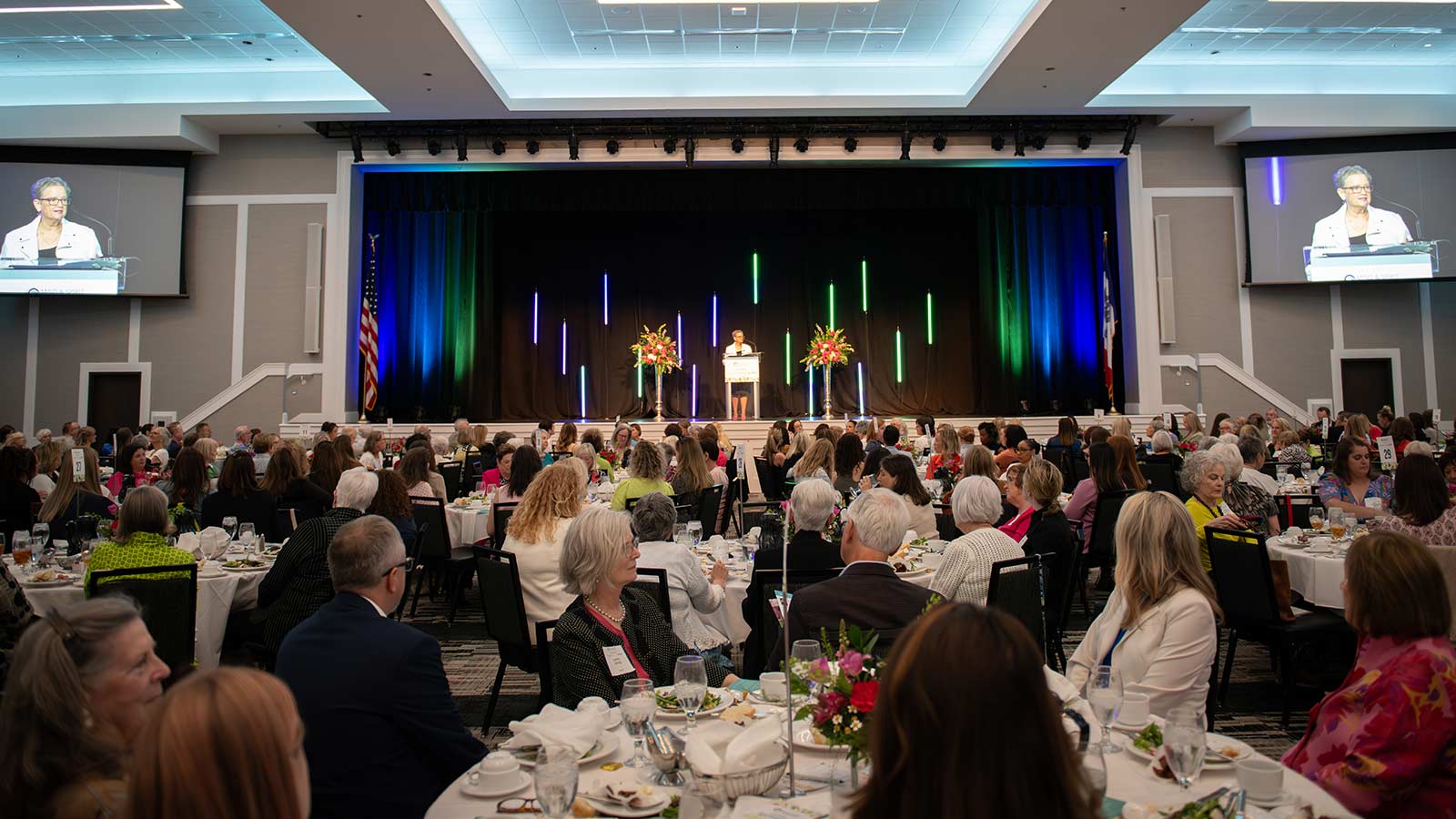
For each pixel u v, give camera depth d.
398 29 11.05
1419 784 2.10
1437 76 14.66
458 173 15.95
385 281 15.89
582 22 12.45
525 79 14.09
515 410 17.30
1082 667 3.11
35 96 14.18
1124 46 11.77
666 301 17.72
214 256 14.97
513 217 17.48
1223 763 2.23
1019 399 16.33
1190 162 15.36
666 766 2.14
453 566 6.98
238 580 5.04
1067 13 10.85
